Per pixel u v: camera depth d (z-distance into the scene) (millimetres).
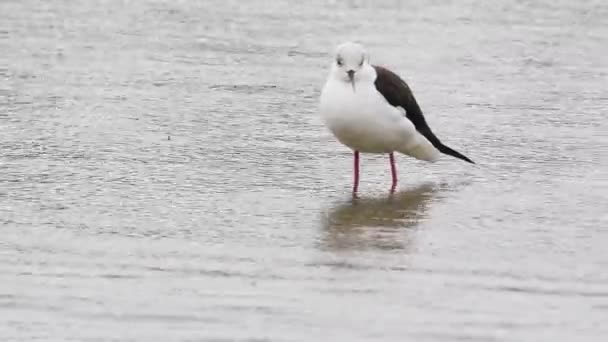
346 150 16578
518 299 11188
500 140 17031
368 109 14523
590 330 10484
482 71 20891
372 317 10711
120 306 10898
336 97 14602
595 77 20656
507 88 19859
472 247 12719
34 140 16484
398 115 14742
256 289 11367
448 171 15781
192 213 13727
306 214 13875
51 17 24375
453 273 11875
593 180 15289
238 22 24250
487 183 15234
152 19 24422
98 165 15469
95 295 11156
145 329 10383
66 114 17828
